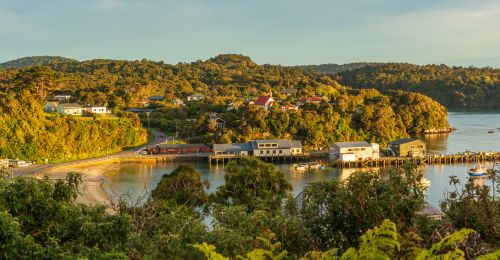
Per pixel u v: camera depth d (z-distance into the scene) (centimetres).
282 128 13538
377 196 1927
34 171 9688
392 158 11194
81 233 2017
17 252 1694
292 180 8956
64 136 11725
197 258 1772
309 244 1920
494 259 1100
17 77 18962
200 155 11950
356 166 10881
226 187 4922
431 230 1812
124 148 13162
